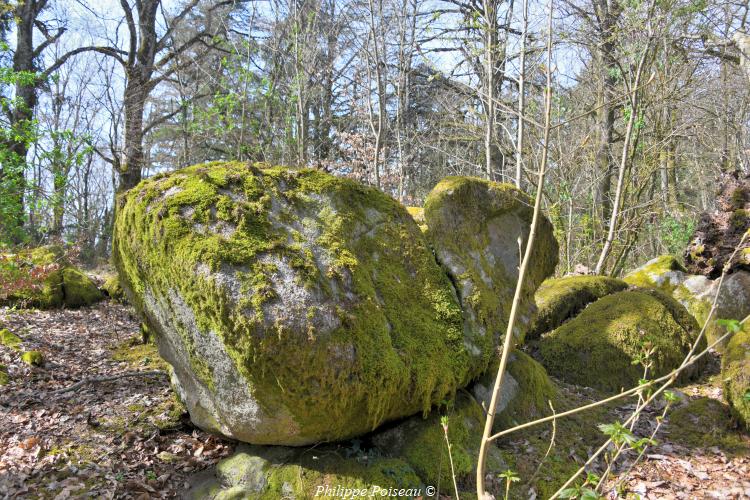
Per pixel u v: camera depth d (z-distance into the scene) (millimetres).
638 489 3537
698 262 7457
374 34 11703
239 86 14523
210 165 3662
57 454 3871
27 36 16312
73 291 9688
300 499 3205
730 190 7383
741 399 4281
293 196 3541
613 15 9641
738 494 3449
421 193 16156
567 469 3803
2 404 4805
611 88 11086
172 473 3703
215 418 3590
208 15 17375
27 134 9672
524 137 10383
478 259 4297
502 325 4238
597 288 7059
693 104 11898
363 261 3672
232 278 3021
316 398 3070
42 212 14508
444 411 3791
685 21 9156
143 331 7332
